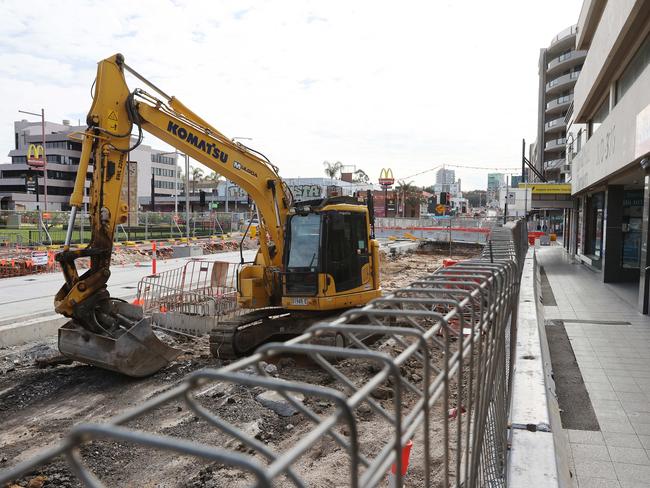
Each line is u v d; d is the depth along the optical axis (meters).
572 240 28.45
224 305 12.64
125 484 5.35
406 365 8.66
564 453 4.75
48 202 91.38
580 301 13.74
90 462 5.77
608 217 17.12
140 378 8.70
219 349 9.71
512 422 4.42
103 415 7.25
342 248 10.32
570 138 37.91
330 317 10.43
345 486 5.21
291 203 11.41
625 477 4.79
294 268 10.06
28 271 21.33
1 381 8.62
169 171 116.25
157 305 13.22
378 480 1.57
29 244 27.56
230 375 1.45
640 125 10.59
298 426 6.69
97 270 8.73
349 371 8.86
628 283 16.91
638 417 6.14
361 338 9.79
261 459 5.80
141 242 32.59
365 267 10.86
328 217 10.09
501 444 4.23
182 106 9.90
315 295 9.92
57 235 30.11
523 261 17.36
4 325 11.44
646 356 8.59
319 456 5.90
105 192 8.84
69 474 5.55
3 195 89.31
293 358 9.89
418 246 39.59
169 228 38.94
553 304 13.31
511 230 11.99
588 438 5.61
